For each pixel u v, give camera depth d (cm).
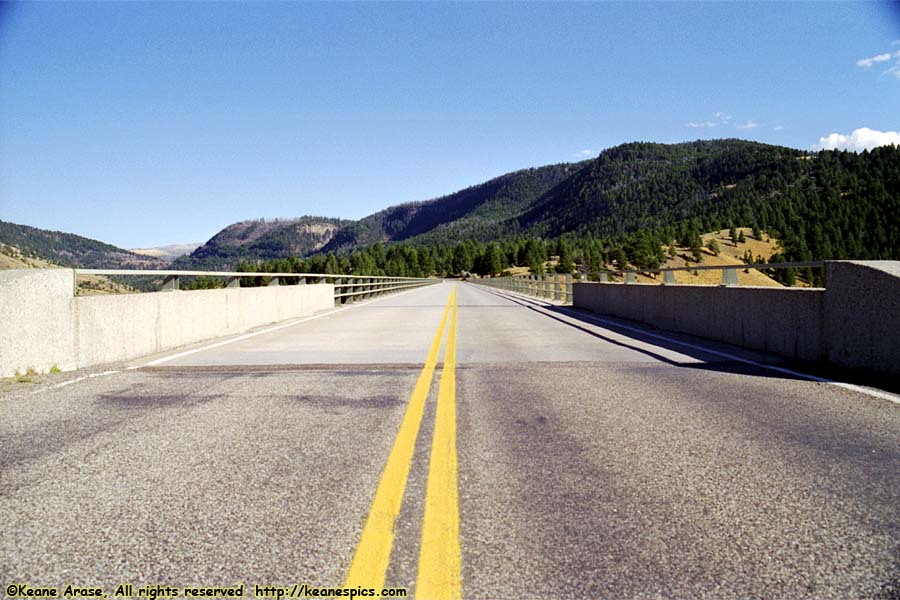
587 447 430
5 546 279
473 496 337
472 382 686
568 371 759
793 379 683
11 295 688
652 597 232
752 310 934
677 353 910
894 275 632
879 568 254
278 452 421
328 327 1438
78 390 641
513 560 262
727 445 433
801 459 399
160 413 538
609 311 1823
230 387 658
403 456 411
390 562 261
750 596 233
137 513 316
